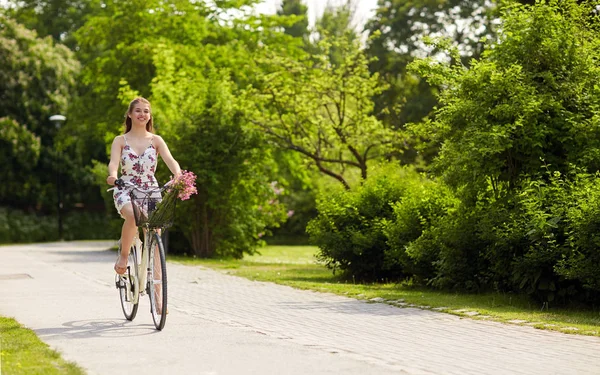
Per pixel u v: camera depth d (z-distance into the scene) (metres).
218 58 36.84
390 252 17.03
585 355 8.00
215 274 18.72
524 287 13.49
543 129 14.37
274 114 29.55
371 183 19.58
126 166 9.92
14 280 16.42
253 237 28.42
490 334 9.44
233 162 26.92
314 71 29.70
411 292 15.00
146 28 38.03
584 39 15.70
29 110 50.69
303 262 28.16
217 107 27.44
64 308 11.71
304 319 10.80
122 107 37.69
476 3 43.59
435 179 16.50
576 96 14.84
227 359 7.61
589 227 11.98
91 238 52.47
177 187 9.23
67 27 61.59
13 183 50.16
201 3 39.81
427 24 44.72
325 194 19.83
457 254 14.71
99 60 39.56
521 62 15.27
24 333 9.15
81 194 53.72
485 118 14.88
